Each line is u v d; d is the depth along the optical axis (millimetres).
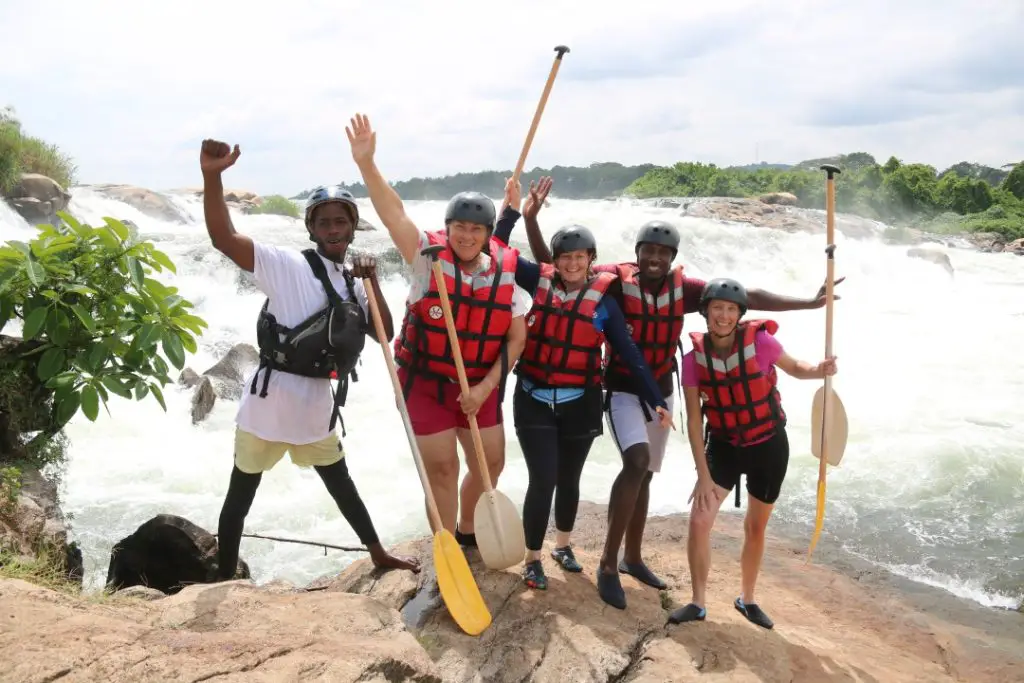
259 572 6012
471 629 3623
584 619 3867
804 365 4039
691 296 4223
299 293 3633
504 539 3869
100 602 3139
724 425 4012
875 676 3951
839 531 6711
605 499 7383
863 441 9125
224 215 3451
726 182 51594
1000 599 5574
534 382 4031
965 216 48031
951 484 7824
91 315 4500
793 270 21281
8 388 4488
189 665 2584
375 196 3676
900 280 21812
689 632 3920
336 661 2779
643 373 3885
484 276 3768
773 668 3738
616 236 20844
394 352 4066
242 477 3854
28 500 4270
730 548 5590
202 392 9016
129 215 20234
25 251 4293
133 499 7121
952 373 12297
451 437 3939
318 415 3797
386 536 6684
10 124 16328
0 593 2834
